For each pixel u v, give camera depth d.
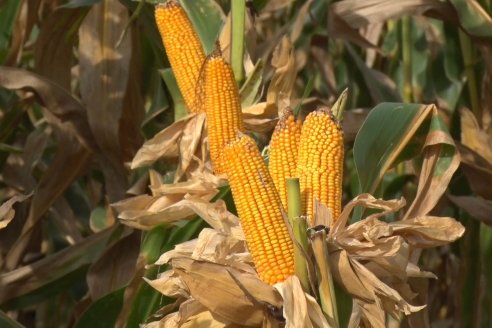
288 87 6.88
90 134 9.29
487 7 9.73
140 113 9.47
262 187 4.91
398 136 6.29
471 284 9.22
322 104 9.42
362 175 6.16
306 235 4.89
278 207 4.93
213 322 5.17
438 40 10.19
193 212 6.26
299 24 9.25
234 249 5.33
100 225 9.99
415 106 6.32
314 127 5.17
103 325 6.95
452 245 10.00
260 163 4.91
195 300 5.16
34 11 9.75
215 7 7.48
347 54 11.40
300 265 4.89
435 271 11.33
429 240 5.36
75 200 11.52
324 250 4.86
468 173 8.55
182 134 6.77
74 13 9.46
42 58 9.72
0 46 9.30
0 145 9.91
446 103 9.94
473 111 10.07
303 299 4.83
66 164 9.43
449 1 9.32
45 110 9.46
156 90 9.12
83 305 9.24
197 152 6.76
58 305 10.82
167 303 6.40
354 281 4.96
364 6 9.64
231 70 6.20
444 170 6.41
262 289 4.93
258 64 6.87
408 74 10.59
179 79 6.82
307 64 12.15
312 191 5.14
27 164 10.09
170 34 6.75
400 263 5.14
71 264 8.39
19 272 8.27
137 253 8.05
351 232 5.14
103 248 8.50
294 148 5.27
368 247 5.08
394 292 4.95
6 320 6.44
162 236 6.66
